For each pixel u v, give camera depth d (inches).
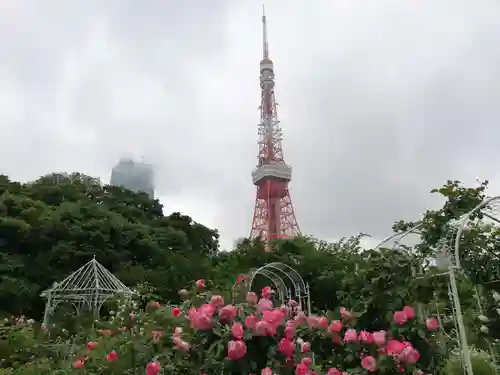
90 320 453.4
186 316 160.7
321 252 863.7
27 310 876.0
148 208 1582.2
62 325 471.8
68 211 1079.6
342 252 850.8
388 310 195.9
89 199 1401.3
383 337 173.0
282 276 597.0
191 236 1449.3
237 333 141.2
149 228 1278.3
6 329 367.6
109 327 253.8
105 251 1051.9
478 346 247.0
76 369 221.1
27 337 344.8
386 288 204.2
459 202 243.0
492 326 213.2
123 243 1112.2
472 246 233.5
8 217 1014.4
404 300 205.8
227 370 140.1
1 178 1294.3
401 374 167.5
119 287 645.3
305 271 806.5
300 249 900.6
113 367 176.4
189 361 146.5
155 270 1053.2
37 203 1104.2
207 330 147.3
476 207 234.2
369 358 168.9
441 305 227.6
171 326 163.8
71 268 989.2
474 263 229.3
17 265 924.0
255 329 143.7
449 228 239.0
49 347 334.0
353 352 176.7
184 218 1505.9
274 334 147.9
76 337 378.6
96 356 217.2
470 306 234.1
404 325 182.7
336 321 185.3
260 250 897.5
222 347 142.4
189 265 1041.5
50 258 968.3
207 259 1164.5
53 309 614.9
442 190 248.1
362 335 177.6
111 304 499.2
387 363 167.6
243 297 171.5
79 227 1039.6
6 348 320.8
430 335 185.6
